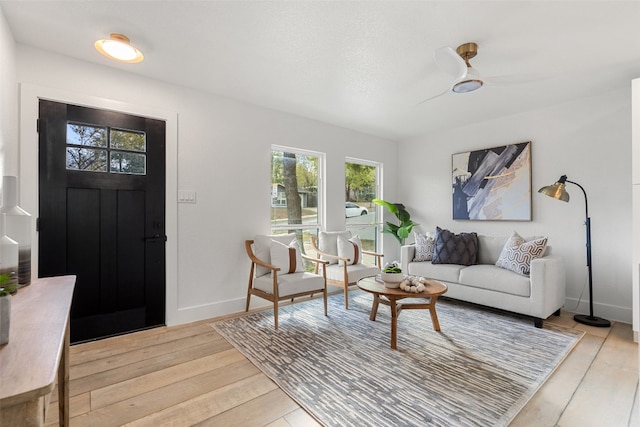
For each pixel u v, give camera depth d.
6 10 1.86
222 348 2.42
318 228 4.21
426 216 4.80
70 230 2.45
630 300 3.03
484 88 3.06
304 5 1.84
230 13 1.91
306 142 3.97
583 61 2.50
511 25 2.02
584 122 3.32
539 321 2.85
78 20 1.98
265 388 1.88
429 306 2.77
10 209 1.33
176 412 1.65
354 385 1.90
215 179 3.20
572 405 1.71
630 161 3.04
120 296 2.67
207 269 3.14
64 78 2.42
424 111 3.73
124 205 2.69
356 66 2.60
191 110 3.05
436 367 2.12
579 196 3.35
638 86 2.47
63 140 2.42
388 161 5.06
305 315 3.21
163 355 2.30
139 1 1.80
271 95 3.24
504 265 3.29
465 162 4.30
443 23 2.00
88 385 1.90
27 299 1.16
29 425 0.58
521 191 3.75
